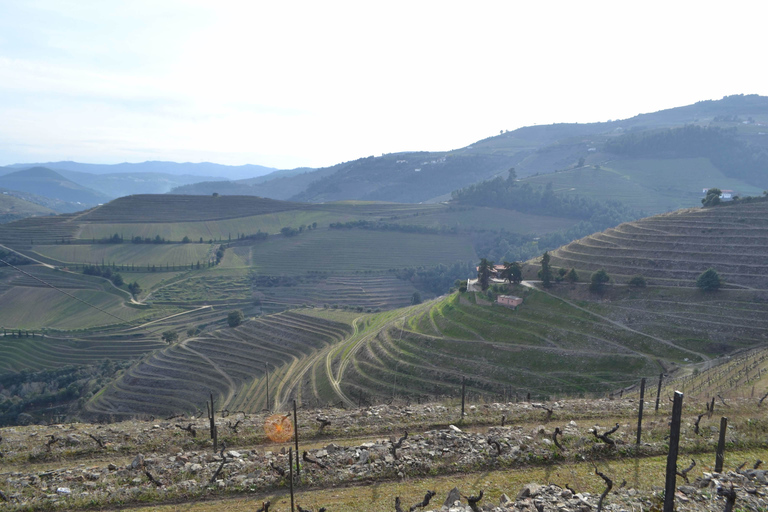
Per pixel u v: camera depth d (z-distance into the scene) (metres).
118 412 117.62
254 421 34.78
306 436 31.28
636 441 27.31
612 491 21.31
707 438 27.62
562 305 106.44
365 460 25.59
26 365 160.00
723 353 82.56
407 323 123.75
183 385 124.44
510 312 109.12
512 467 24.92
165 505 22.47
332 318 155.88
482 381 88.38
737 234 111.69
